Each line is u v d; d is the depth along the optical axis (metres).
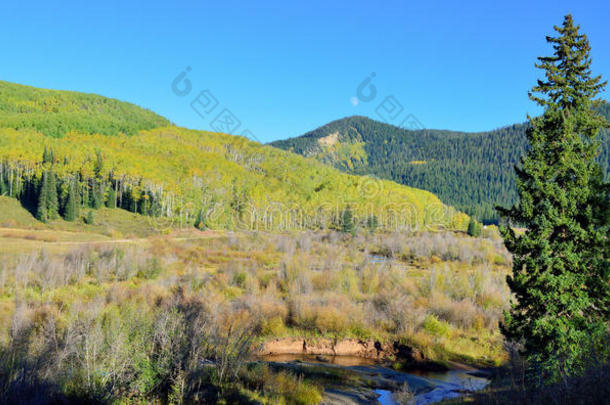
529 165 14.02
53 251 51.31
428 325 27.30
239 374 15.96
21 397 10.50
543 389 12.09
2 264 37.28
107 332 13.93
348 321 27.14
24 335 14.49
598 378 10.73
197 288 35.03
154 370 12.95
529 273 13.82
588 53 14.20
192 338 14.52
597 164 13.77
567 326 13.02
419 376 21.27
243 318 25.09
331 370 20.89
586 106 14.09
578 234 13.05
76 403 11.23
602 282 12.72
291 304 28.81
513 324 14.41
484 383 19.91
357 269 45.94
